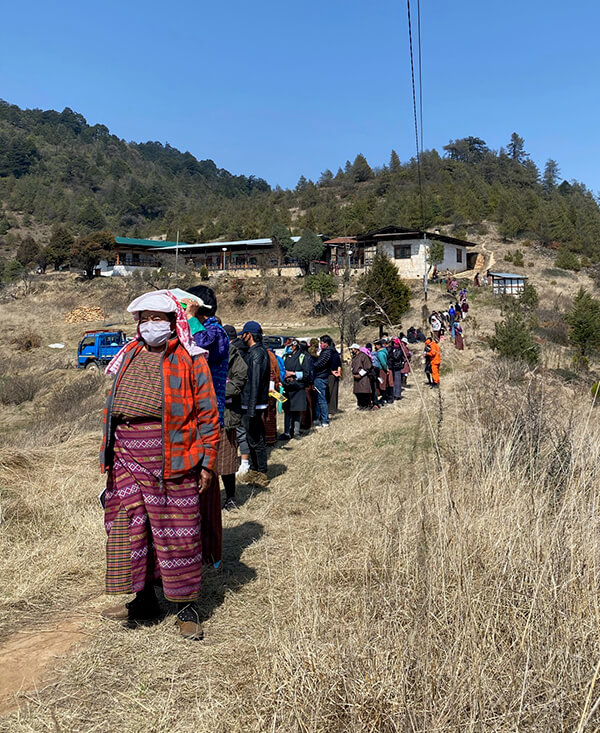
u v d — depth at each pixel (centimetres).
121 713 266
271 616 356
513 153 14462
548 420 577
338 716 250
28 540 488
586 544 345
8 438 1433
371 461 736
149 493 334
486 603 310
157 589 406
